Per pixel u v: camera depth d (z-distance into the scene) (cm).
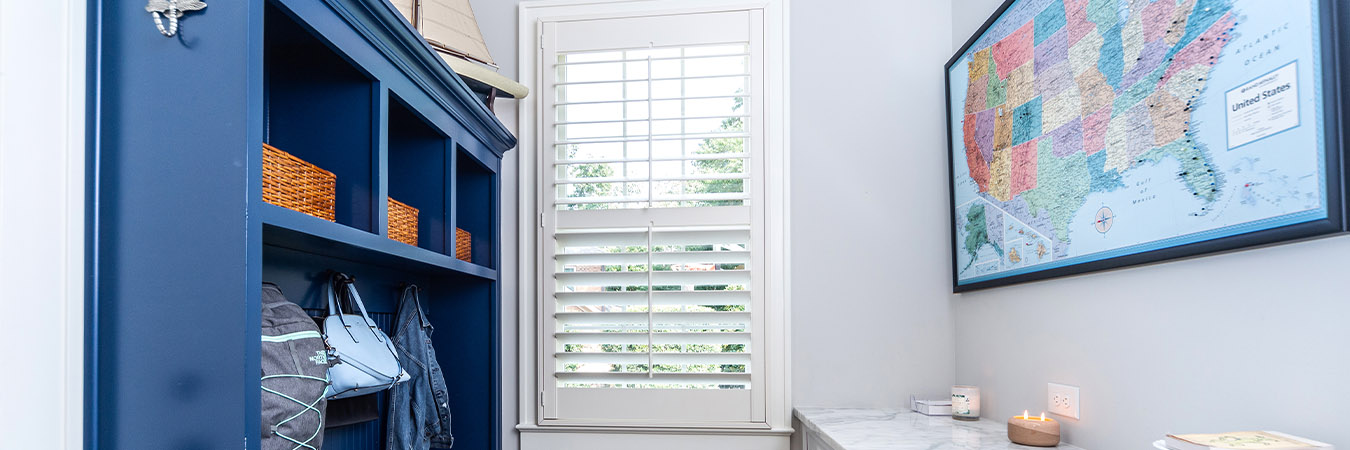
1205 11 129
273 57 147
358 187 147
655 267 253
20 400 96
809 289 252
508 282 260
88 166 105
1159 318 147
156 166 105
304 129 148
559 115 258
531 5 263
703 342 247
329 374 144
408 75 161
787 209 251
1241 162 121
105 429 104
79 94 104
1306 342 113
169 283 104
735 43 253
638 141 252
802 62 258
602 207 258
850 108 255
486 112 208
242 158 104
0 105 96
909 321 250
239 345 103
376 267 194
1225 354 130
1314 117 107
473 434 233
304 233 118
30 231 98
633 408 249
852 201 253
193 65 106
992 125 213
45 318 99
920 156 253
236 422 102
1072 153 172
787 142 252
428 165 194
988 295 224
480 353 235
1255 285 123
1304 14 108
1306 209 108
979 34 221
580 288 257
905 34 256
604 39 257
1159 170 141
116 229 105
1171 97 138
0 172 96
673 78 251
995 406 219
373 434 196
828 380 249
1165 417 145
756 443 248
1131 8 150
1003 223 207
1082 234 167
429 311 237
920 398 246
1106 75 158
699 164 254
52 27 101
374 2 134
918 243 251
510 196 262
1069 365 179
